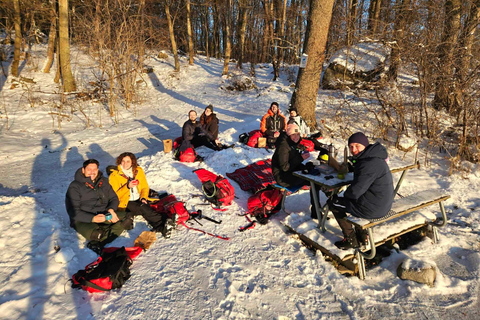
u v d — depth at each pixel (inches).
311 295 120.2
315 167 162.4
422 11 277.1
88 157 315.3
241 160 268.8
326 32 327.3
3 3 687.7
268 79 852.6
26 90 587.2
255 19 1165.7
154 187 215.6
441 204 149.0
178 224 167.5
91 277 117.0
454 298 120.1
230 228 165.8
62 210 190.1
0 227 158.2
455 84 254.8
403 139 291.0
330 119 376.5
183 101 640.4
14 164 291.0
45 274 126.5
